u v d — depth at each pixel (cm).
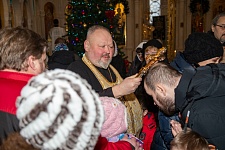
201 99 133
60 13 1257
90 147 87
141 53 403
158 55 175
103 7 579
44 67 137
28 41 128
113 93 180
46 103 81
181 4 1273
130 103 210
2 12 841
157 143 188
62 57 329
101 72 220
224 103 132
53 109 80
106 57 215
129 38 1306
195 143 123
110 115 150
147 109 234
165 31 1323
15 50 126
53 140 80
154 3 1346
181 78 139
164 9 1332
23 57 127
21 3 958
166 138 175
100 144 136
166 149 182
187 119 131
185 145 124
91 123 85
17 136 82
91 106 86
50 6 1226
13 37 127
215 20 262
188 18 1299
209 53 169
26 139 82
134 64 413
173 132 154
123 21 1292
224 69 142
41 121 79
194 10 1275
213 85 132
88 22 577
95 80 211
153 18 1336
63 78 90
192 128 132
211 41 172
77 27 585
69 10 617
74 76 93
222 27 255
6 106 117
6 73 128
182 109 137
